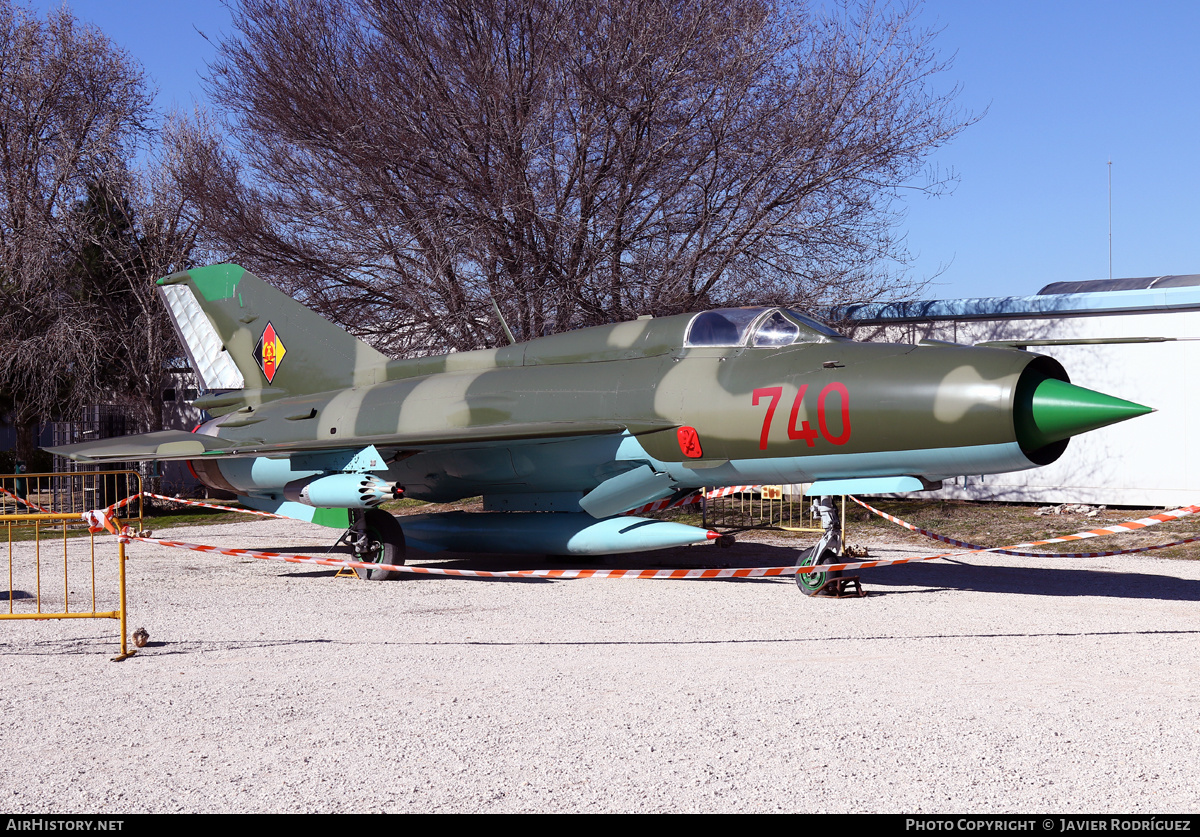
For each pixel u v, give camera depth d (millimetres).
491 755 4438
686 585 10477
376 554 11273
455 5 17766
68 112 26734
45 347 23797
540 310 17312
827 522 9492
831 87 16812
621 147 16766
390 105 17312
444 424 11625
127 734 4844
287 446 11320
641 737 4684
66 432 28016
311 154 18391
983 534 14883
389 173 17781
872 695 5465
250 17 18875
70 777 4223
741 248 16953
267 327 14609
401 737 4727
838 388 8859
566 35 16844
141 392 25609
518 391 11359
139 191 25938
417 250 17859
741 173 17156
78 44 27109
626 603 9133
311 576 11570
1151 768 4184
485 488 12141
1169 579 10586
